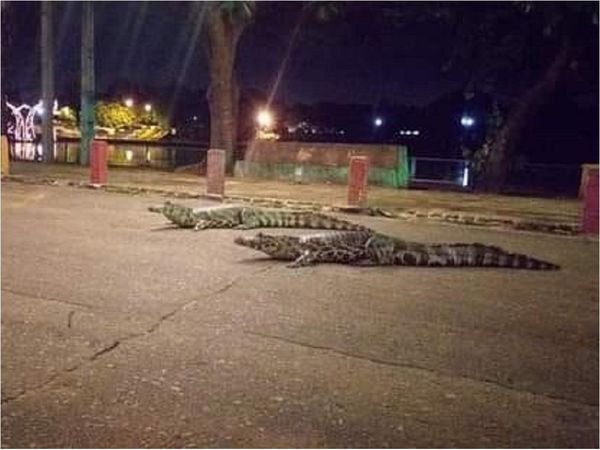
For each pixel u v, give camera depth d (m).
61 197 15.84
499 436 4.49
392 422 4.62
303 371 5.43
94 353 5.67
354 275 8.60
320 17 25.38
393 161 21.61
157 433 4.39
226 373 5.34
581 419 4.77
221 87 25.11
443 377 5.41
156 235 10.98
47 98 27.61
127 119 77.38
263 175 23.00
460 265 9.48
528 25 23.06
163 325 6.43
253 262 9.11
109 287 7.69
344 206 15.02
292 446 4.28
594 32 22.23
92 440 4.29
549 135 35.75
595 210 12.67
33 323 6.38
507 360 5.82
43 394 4.89
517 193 24.25
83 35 27.09
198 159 36.62
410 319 6.87
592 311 7.39
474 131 39.41
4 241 10.20
